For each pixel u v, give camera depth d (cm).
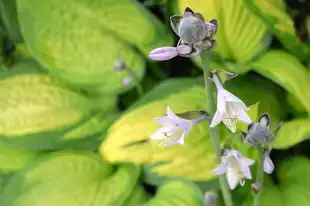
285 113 98
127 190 91
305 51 97
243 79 100
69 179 93
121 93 100
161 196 90
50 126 96
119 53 99
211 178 87
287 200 90
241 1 94
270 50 97
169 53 66
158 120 70
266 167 69
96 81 99
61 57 100
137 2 102
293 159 96
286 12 100
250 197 89
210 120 71
